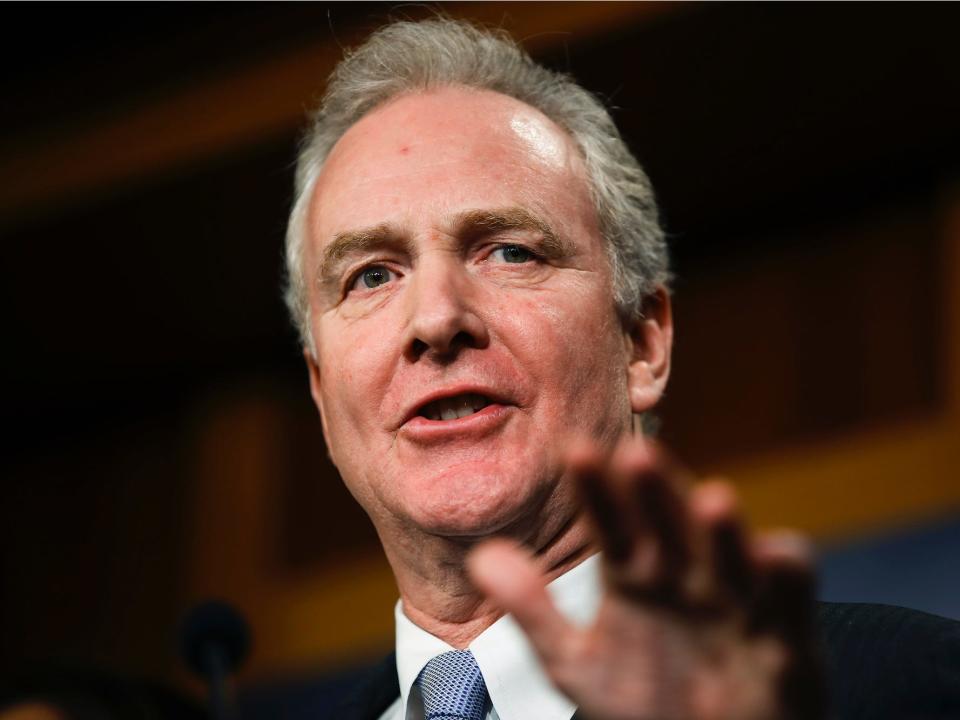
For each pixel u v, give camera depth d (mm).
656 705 1101
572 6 4227
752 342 4641
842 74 4328
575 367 1884
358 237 1968
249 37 4844
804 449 4395
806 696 1104
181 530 5258
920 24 4137
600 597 1135
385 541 1911
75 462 5555
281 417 5305
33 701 2252
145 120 4965
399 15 4398
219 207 4984
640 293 2115
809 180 4684
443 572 1849
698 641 1112
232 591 5035
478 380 1826
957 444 4156
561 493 1828
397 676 1953
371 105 2186
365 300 1957
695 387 4660
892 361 4402
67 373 5586
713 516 1072
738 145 4543
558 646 1108
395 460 1851
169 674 5027
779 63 4285
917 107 4422
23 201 5074
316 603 4855
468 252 1952
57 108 5109
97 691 2301
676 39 4219
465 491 1779
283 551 5047
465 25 2309
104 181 4984
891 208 4625
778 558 1083
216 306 5324
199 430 5410
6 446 5664
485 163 2008
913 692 1445
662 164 4598
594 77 4328
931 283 4445
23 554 5445
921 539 4066
